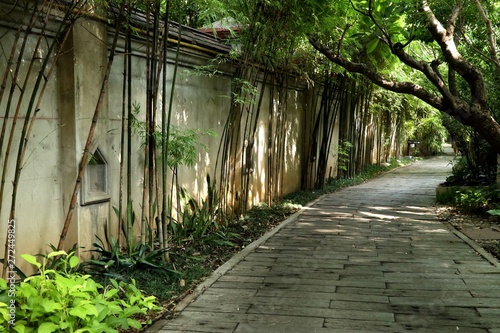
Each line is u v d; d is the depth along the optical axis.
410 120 21.97
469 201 8.10
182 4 5.01
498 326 3.44
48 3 3.74
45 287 2.87
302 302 3.95
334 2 6.57
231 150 7.04
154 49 4.70
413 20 6.16
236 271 4.83
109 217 4.94
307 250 5.70
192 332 3.38
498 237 6.26
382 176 15.06
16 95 3.85
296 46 7.31
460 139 9.57
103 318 2.93
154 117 4.81
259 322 3.54
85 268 4.41
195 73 6.02
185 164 5.85
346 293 4.16
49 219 4.23
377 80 6.39
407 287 4.30
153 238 5.21
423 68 6.06
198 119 6.63
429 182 13.18
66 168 4.33
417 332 3.35
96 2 3.97
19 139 3.88
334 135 12.86
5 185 3.78
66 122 4.28
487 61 7.49
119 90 5.05
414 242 6.10
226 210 6.94
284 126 9.23
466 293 4.13
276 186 8.98
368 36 7.00
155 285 4.16
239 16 5.51
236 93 6.71
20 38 3.83
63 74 4.24
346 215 8.07
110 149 4.92
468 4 6.27
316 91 11.16
